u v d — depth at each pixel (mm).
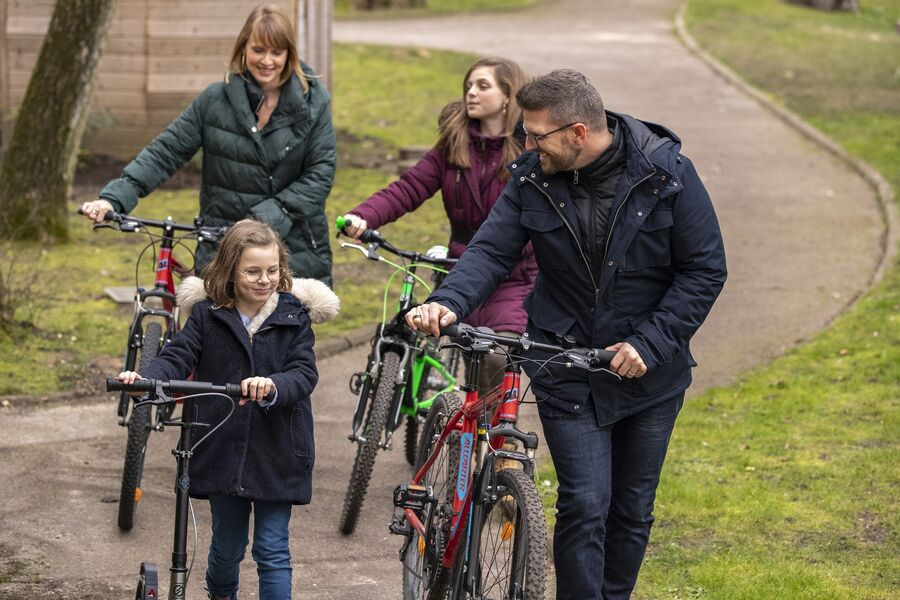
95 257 18781
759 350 15156
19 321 14781
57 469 10930
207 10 26266
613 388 6969
